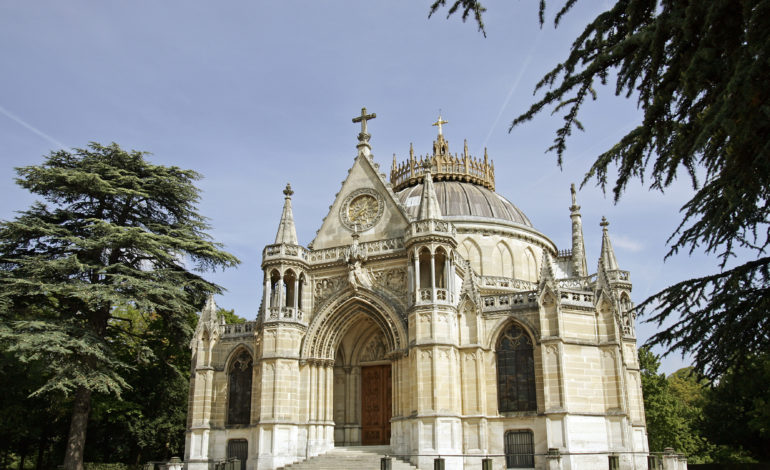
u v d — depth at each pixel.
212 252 49.62
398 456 43.88
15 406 50.91
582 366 44.03
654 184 15.51
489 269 63.47
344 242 53.09
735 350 15.10
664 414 72.75
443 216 65.62
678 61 13.30
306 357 49.47
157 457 62.66
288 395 48.06
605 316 45.62
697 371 15.94
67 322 42.97
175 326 49.69
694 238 15.66
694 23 12.41
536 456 42.59
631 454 42.31
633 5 14.08
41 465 59.62
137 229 44.97
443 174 72.94
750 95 11.38
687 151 13.87
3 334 39.53
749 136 12.11
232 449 50.62
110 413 58.78
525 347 45.69
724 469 45.16
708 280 15.17
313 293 52.00
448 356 44.38
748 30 11.41
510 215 69.12
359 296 49.31
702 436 75.94
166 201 51.75
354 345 52.44
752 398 53.84
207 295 51.28
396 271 49.34
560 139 15.88
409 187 74.19
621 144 15.26
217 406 51.84
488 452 43.97
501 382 45.62
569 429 42.03
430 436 42.62
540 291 45.06
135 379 61.19
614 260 61.19
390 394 50.75
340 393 51.62
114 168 48.62
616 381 44.03
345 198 54.47
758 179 13.02
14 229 44.97
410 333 45.88
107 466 54.41
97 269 44.78
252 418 48.91
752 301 14.86
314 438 47.75
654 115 13.99
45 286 41.81
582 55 15.16
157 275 46.41
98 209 49.28
